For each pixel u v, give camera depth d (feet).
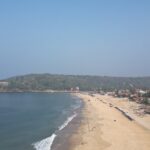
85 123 270.05
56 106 496.23
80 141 189.78
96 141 188.03
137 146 173.88
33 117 334.85
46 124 274.16
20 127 258.98
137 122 269.44
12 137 211.20
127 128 237.86
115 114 346.95
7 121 300.20
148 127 243.19
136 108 410.52
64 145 179.83
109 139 193.57
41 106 502.38
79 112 375.86
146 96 576.61
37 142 192.03
